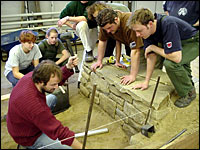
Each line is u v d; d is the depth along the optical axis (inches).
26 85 52.1
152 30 67.3
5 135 63.2
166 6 99.1
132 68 80.3
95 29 100.7
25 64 92.4
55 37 90.6
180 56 66.7
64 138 51.2
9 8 95.0
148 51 73.0
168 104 72.7
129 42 79.7
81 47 106.6
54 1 106.3
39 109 49.6
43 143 55.0
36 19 98.7
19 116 50.9
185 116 69.6
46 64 50.7
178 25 70.7
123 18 77.0
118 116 81.1
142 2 124.1
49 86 51.9
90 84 94.0
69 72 69.5
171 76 71.8
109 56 109.0
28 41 83.0
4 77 116.7
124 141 61.8
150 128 61.3
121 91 77.2
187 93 74.8
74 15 100.3
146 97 70.2
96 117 76.9
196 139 62.0
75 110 82.0
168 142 57.4
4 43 110.9
